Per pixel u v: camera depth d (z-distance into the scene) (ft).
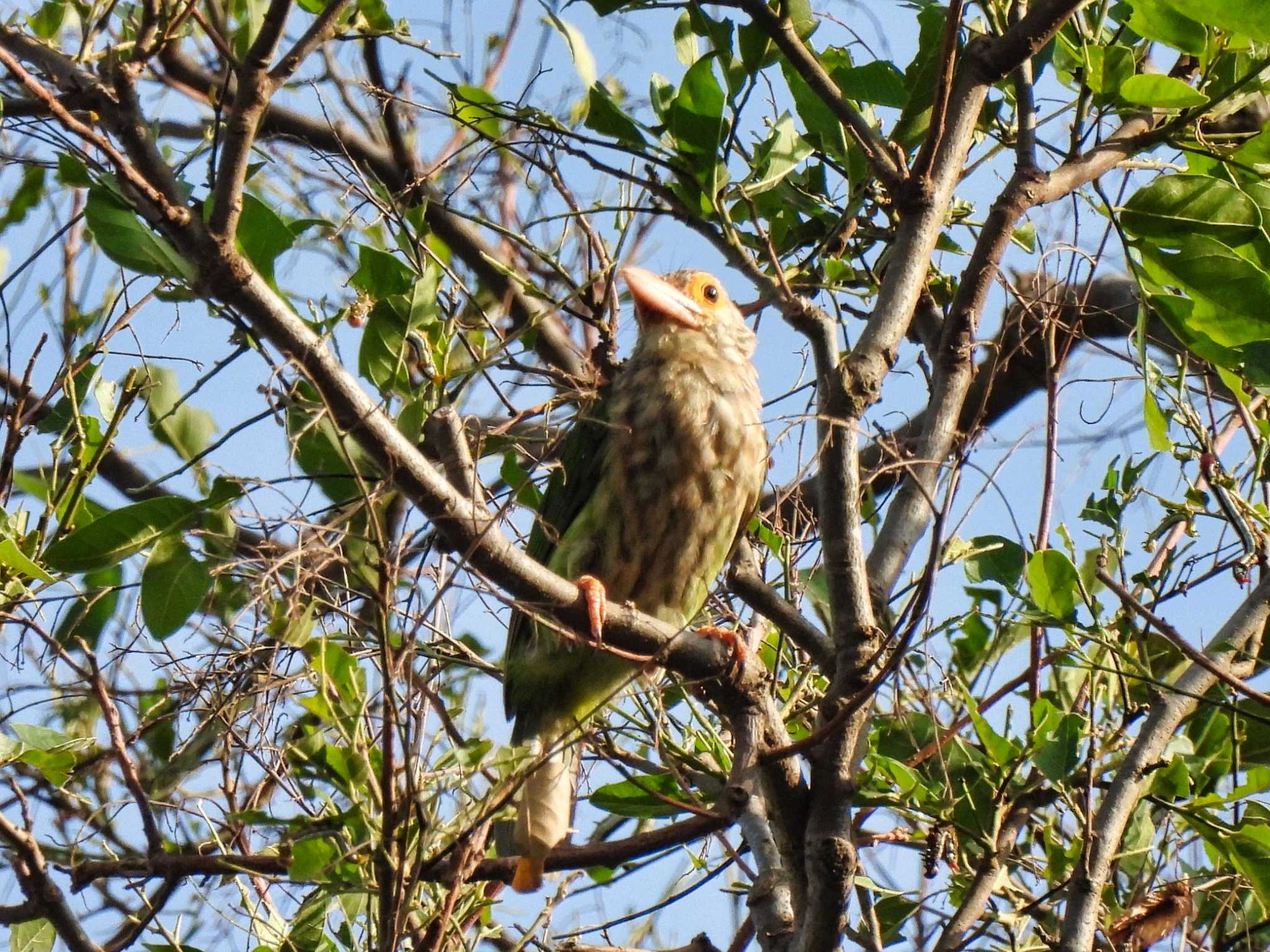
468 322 35.65
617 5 28.58
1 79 31.01
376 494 23.32
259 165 30.68
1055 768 25.50
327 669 24.91
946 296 34.22
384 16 30.04
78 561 25.48
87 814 31.42
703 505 32.22
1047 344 29.37
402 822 22.85
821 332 24.06
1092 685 27.40
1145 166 28.12
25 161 26.61
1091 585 28.32
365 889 23.32
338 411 21.93
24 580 27.94
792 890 24.70
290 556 23.38
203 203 23.84
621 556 32.35
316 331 24.63
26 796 30.76
